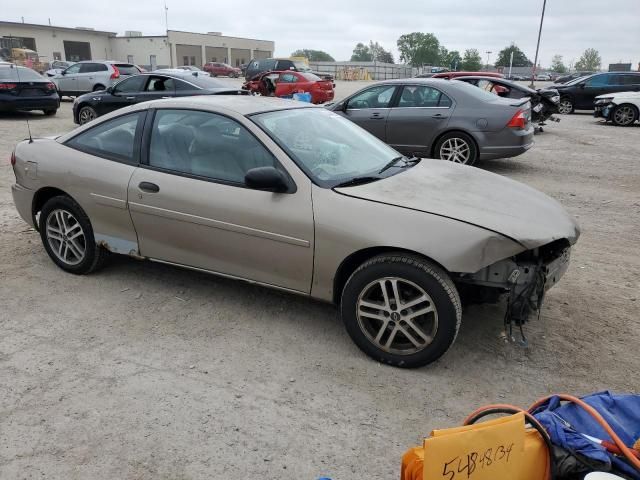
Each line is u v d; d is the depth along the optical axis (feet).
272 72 72.64
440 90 29.84
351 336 11.24
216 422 9.26
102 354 11.27
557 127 55.26
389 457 8.55
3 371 10.62
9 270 15.49
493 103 28.71
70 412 9.46
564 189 26.76
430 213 10.37
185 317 12.84
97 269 15.10
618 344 11.91
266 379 10.48
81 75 65.98
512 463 5.94
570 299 14.14
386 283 10.62
